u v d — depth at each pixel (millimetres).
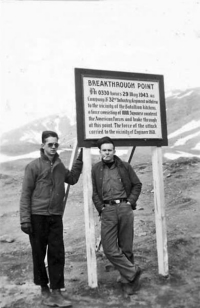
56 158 3537
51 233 3439
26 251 4992
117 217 3639
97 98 3910
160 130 4219
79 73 3854
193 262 4414
